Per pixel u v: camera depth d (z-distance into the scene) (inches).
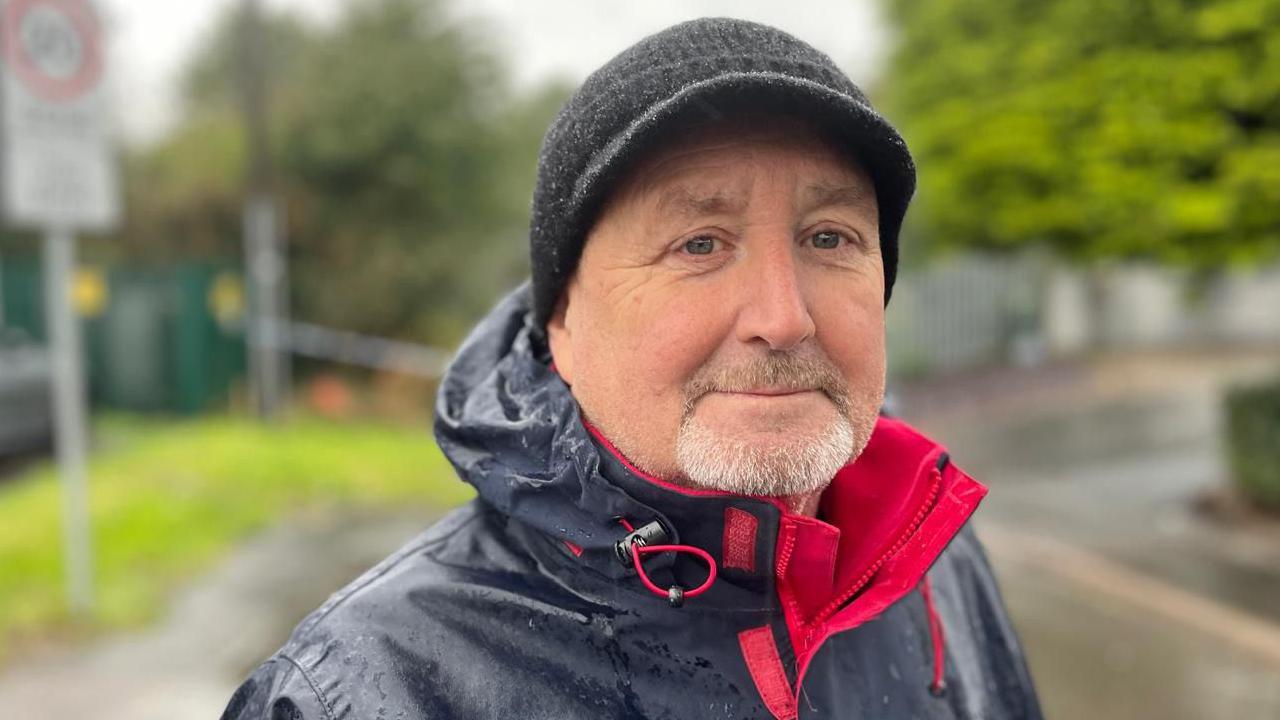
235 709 42.5
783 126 40.6
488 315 54.4
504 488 43.6
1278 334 789.2
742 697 43.0
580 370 44.4
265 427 411.8
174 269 451.2
